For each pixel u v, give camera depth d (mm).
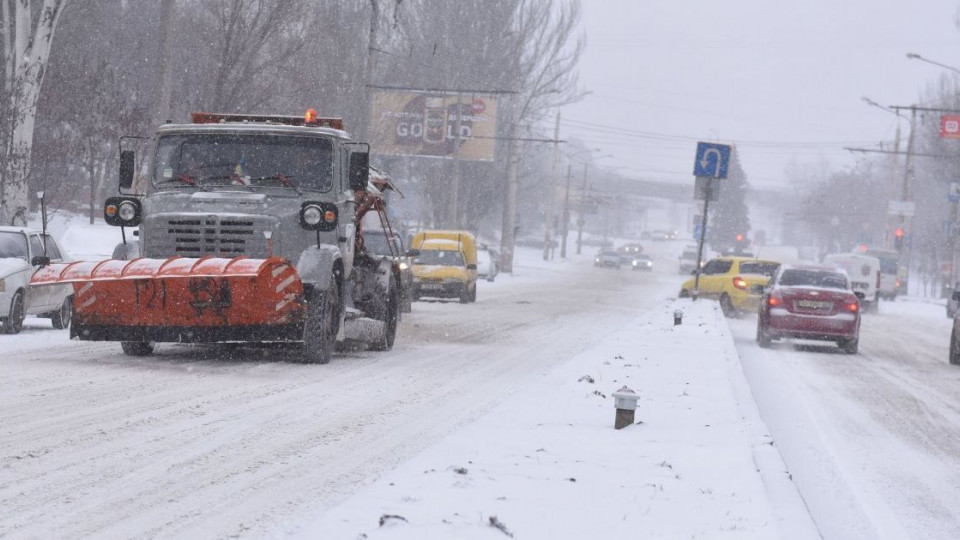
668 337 39250
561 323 51656
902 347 52750
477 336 41812
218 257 27188
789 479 14391
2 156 52094
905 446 21875
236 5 68688
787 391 30531
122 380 23500
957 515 15883
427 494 12508
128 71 93750
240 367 26859
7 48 53344
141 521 11805
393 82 111312
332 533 10586
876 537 14367
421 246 74250
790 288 45906
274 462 15398
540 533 11008
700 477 14211
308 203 27562
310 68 75750
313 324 27422
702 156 62938
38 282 25922
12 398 20375
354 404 21516
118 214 27906
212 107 69688
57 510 12156
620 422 18422
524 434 17672
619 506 12406
